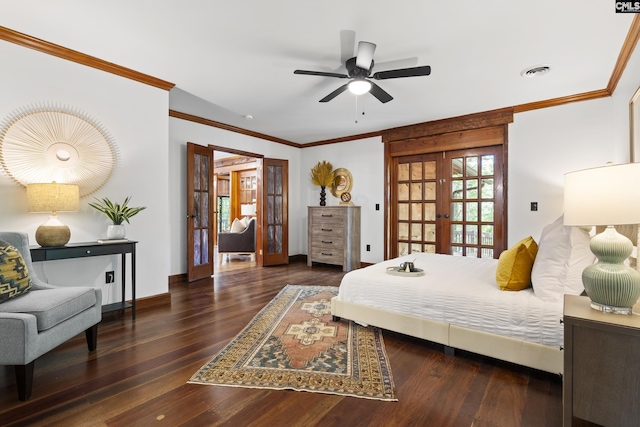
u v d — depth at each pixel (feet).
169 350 7.32
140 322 9.14
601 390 4.09
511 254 6.81
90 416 4.96
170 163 14.12
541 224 12.48
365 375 6.23
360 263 18.03
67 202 7.99
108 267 9.68
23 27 7.48
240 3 6.54
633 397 3.90
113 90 9.64
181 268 14.57
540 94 11.60
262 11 6.81
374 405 5.31
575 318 4.23
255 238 21.33
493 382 6.02
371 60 7.78
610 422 4.05
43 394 5.53
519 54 8.61
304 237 20.93
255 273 16.57
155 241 10.71
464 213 14.84
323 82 10.66
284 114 14.30
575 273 5.98
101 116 9.39
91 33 7.72
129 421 4.86
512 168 13.10
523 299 6.29
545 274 6.24
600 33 7.55
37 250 7.48
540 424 4.83
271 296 12.05
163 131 10.89
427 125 15.43
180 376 6.17
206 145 15.58
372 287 8.26
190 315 9.80
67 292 6.56
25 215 8.13
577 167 11.71
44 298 6.10
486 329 6.52
